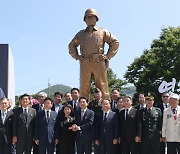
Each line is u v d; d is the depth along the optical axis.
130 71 34.97
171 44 32.44
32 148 9.53
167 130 9.00
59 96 10.33
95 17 11.12
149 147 8.89
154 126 8.94
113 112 9.12
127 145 8.96
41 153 8.81
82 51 11.16
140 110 9.05
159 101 31.30
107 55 11.21
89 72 11.09
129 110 9.08
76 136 8.96
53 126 8.96
